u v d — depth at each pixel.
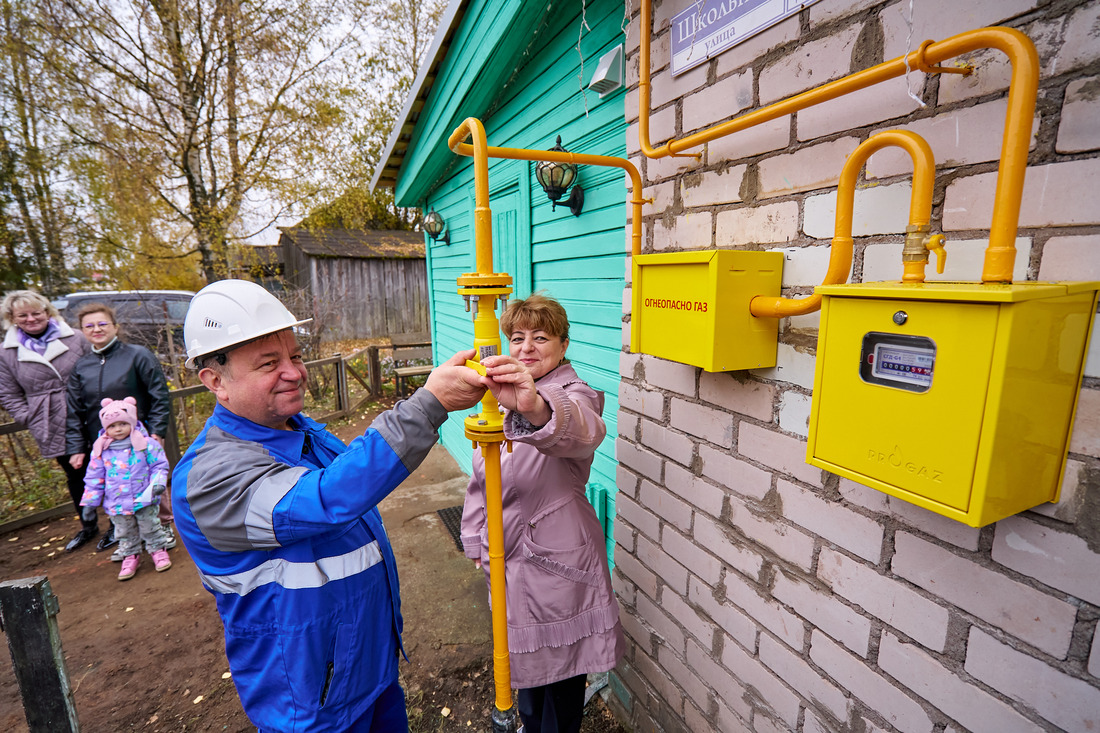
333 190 11.41
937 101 0.90
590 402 1.52
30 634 1.33
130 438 3.18
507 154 1.46
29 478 4.26
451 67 3.52
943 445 0.73
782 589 1.32
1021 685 0.87
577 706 1.71
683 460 1.62
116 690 2.33
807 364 1.17
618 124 2.10
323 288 12.53
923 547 0.99
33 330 3.45
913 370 0.76
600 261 2.34
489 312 1.09
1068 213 0.76
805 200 1.14
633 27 1.62
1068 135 0.75
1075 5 0.72
